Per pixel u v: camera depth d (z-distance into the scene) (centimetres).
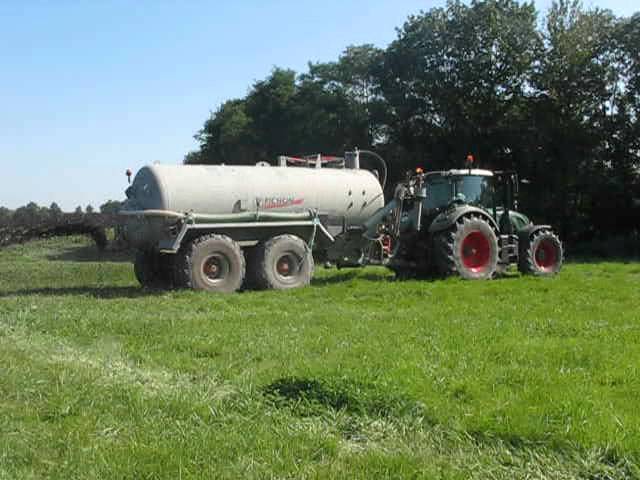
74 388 513
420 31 3028
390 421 445
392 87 3128
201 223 1245
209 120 4141
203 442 403
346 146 3369
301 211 1347
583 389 501
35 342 729
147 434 418
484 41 2958
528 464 375
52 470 371
